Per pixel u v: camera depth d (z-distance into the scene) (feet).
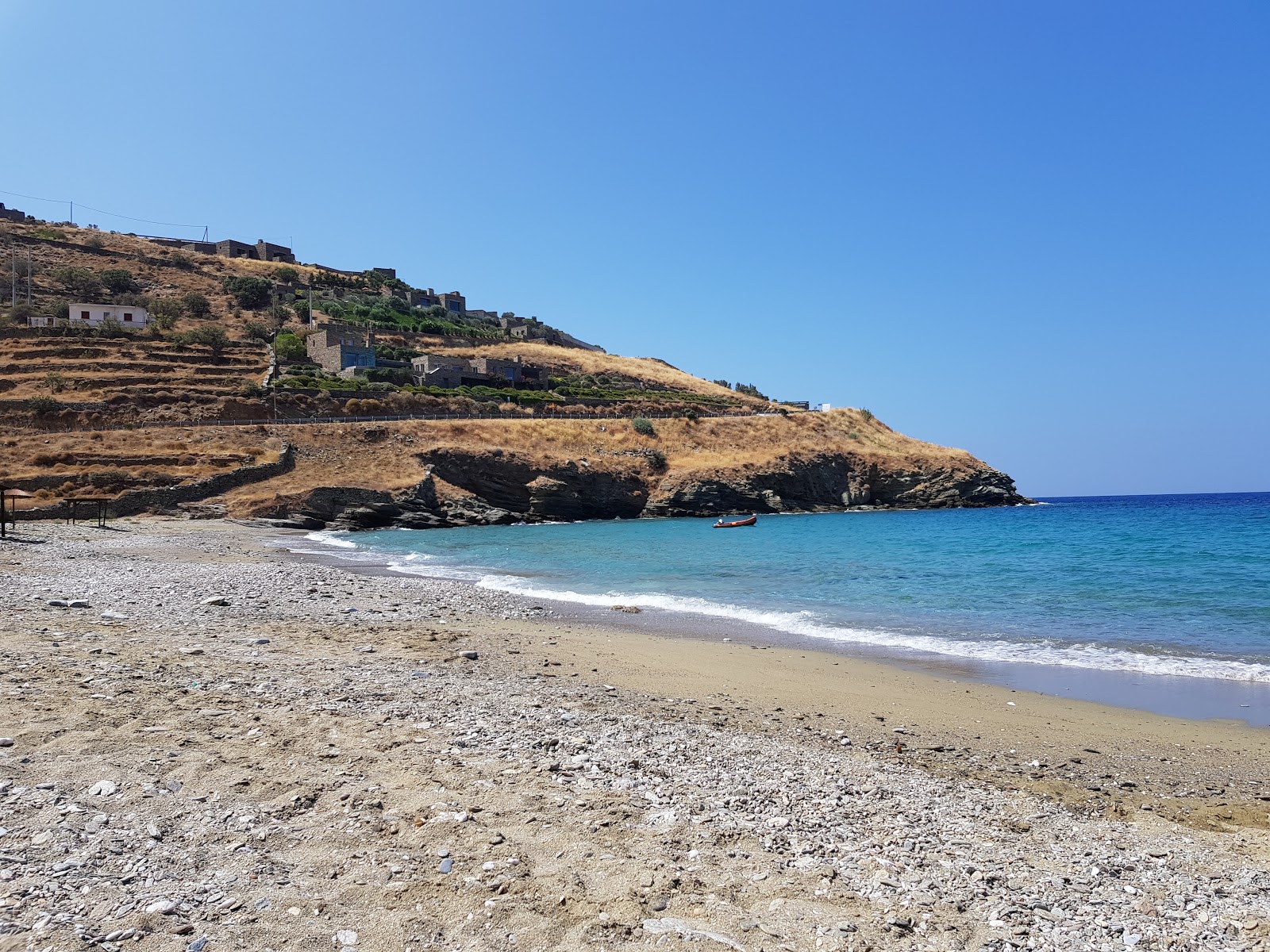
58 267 398.01
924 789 29.48
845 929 18.43
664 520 284.20
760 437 357.61
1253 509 340.80
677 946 17.29
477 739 30.66
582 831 22.80
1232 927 19.67
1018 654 56.24
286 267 495.00
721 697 43.27
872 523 248.93
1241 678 48.98
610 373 476.13
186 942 16.06
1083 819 27.58
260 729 29.71
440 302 546.67
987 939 18.56
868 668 51.62
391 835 21.59
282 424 256.11
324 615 63.46
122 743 26.86
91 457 208.03
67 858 18.75
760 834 23.80
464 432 285.43
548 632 62.44
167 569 90.22
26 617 50.83
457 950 16.65
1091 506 388.37
